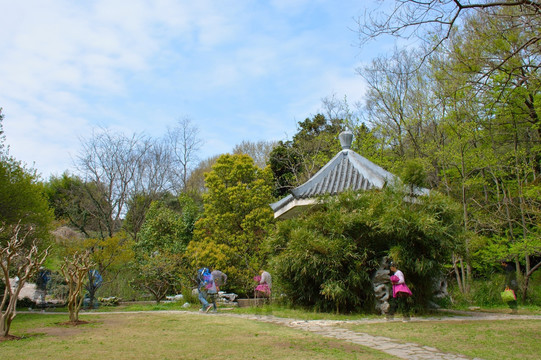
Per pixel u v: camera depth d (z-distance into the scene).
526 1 7.31
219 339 6.93
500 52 10.69
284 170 31.36
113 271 19.62
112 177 31.44
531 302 15.28
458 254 11.29
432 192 11.36
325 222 10.98
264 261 18.34
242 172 21.05
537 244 15.16
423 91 21.03
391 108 23.41
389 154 24.30
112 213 31.88
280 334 7.43
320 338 6.98
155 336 7.29
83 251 16.50
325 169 13.66
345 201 11.30
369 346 6.38
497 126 17.64
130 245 19.41
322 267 10.48
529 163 17.12
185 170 38.75
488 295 14.57
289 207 13.15
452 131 18.00
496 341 6.77
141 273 17.84
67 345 6.42
